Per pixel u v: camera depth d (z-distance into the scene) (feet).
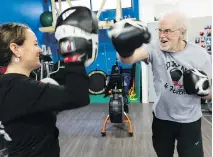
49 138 2.85
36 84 2.57
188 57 4.67
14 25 2.78
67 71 2.44
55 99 2.41
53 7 15.87
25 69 2.86
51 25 16.33
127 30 3.57
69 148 9.12
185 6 18.62
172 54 4.71
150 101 17.48
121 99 10.16
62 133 10.85
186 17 4.46
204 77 4.47
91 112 14.73
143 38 3.67
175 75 4.72
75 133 10.82
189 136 4.95
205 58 4.76
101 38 19.19
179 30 4.35
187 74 4.56
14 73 2.72
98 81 19.12
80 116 13.82
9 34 2.68
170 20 4.28
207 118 12.65
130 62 3.99
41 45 16.96
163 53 4.79
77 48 2.43
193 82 4.44
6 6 12.33
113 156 8.33
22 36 2.72
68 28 2.49
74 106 2.44
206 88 4.46
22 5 14.52
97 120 12.90
